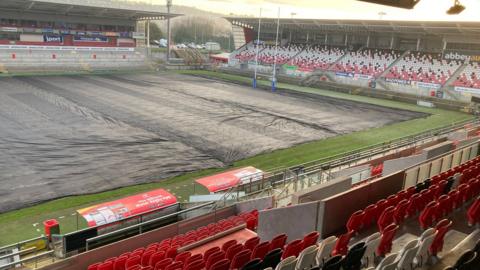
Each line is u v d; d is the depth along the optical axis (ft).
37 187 57.67
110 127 90.53
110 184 60.39
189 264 27.86
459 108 135.74
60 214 50.67
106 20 202.90
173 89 149.07
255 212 46.42
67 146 75.61
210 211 48.42
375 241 26.94
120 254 38.78
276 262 26.55
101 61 202.69
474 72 150.10
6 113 96.73
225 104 124.57
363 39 196.34
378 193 38.96
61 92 128.77
